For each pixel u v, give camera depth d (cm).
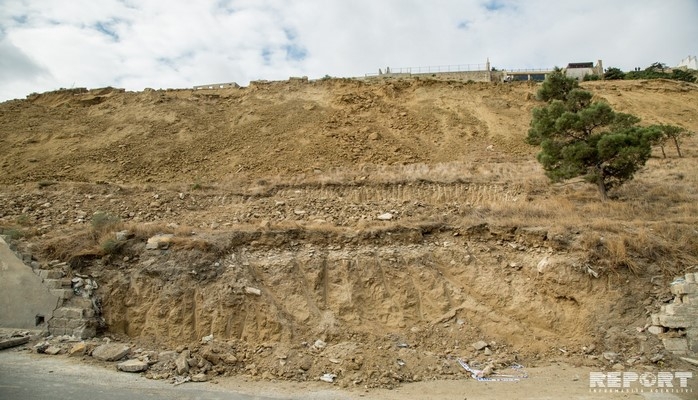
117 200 1953
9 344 998
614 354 1012
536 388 880
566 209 1577
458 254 1289
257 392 844
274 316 1088
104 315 1109
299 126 3155
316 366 964
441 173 2298
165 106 3547
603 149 1648
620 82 4075
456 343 1081
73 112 3606
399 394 855
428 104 3509
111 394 794
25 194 1991
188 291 1130
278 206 1838
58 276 1130
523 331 1103
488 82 3862
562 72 2123
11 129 3262
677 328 1016
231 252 1254
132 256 1221
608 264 1148
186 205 1950
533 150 2795
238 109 3525
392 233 1344
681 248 1183
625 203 1638
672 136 2417
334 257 1256
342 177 2302
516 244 1305
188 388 845
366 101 3506
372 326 1119
